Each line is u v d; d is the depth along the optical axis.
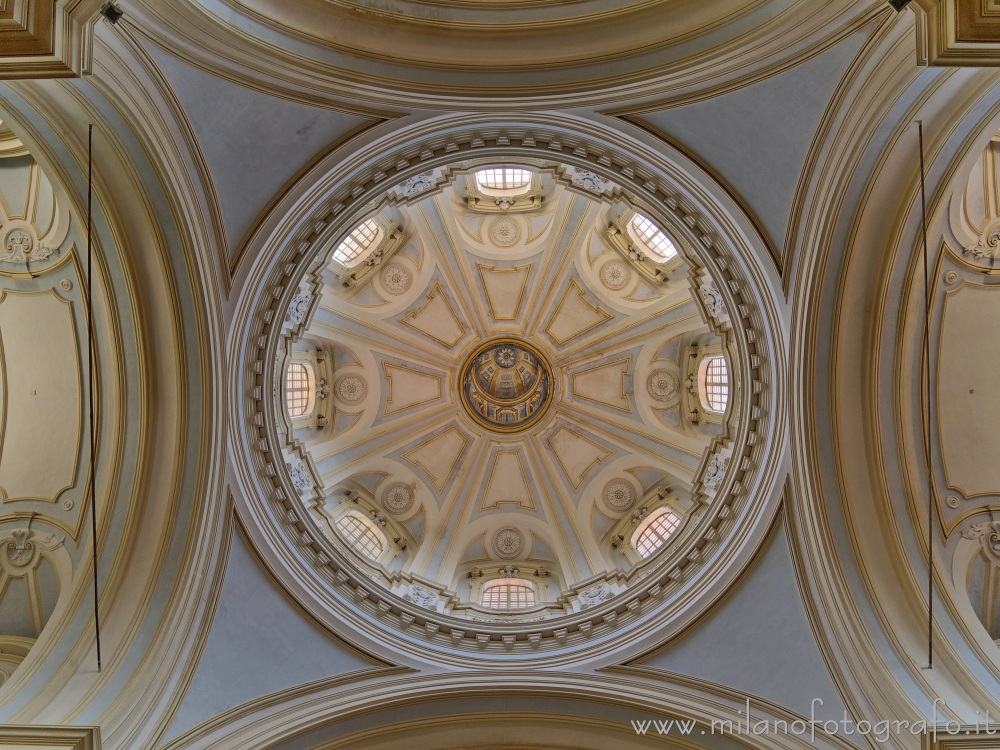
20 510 11.27
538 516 18.33
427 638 11.84
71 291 10.87
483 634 11.90
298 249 10.69
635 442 17.95
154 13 8.17
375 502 17.75
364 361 18.66
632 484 17.66
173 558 10.27
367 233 17.50
